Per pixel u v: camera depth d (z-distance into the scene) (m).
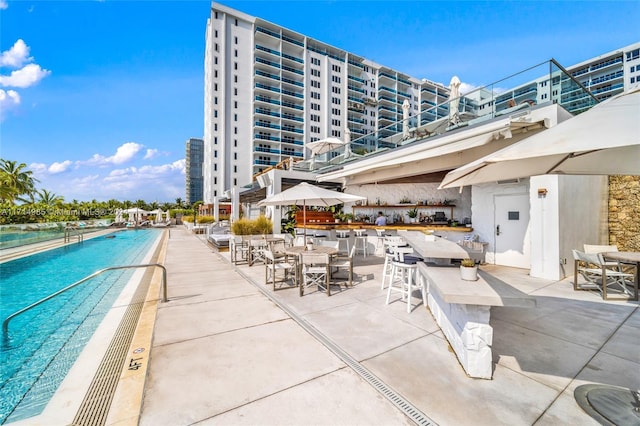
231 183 42.72
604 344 3.21
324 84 50.31
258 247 8.66
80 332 4.03
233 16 43.38
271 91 44.50
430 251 3.46
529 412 2.07
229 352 3.01
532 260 6.57
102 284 6.87
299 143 47.81
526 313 4.25
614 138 1.49
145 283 6.59
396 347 3.11
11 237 14.46
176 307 4.54
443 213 10.27
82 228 23.39
